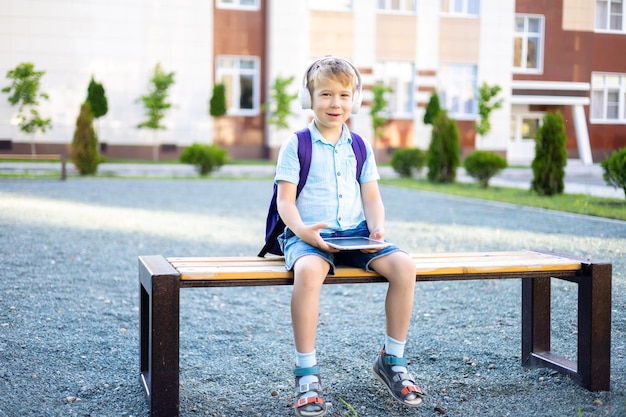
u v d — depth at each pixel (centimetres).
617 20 2353
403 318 279
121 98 2430
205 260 296
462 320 436
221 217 995
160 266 273
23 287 508
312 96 299
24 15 2333
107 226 865
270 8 2519
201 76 2495
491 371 335
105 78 2412
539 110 2694
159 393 260
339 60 298
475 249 705
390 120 2634
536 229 862
